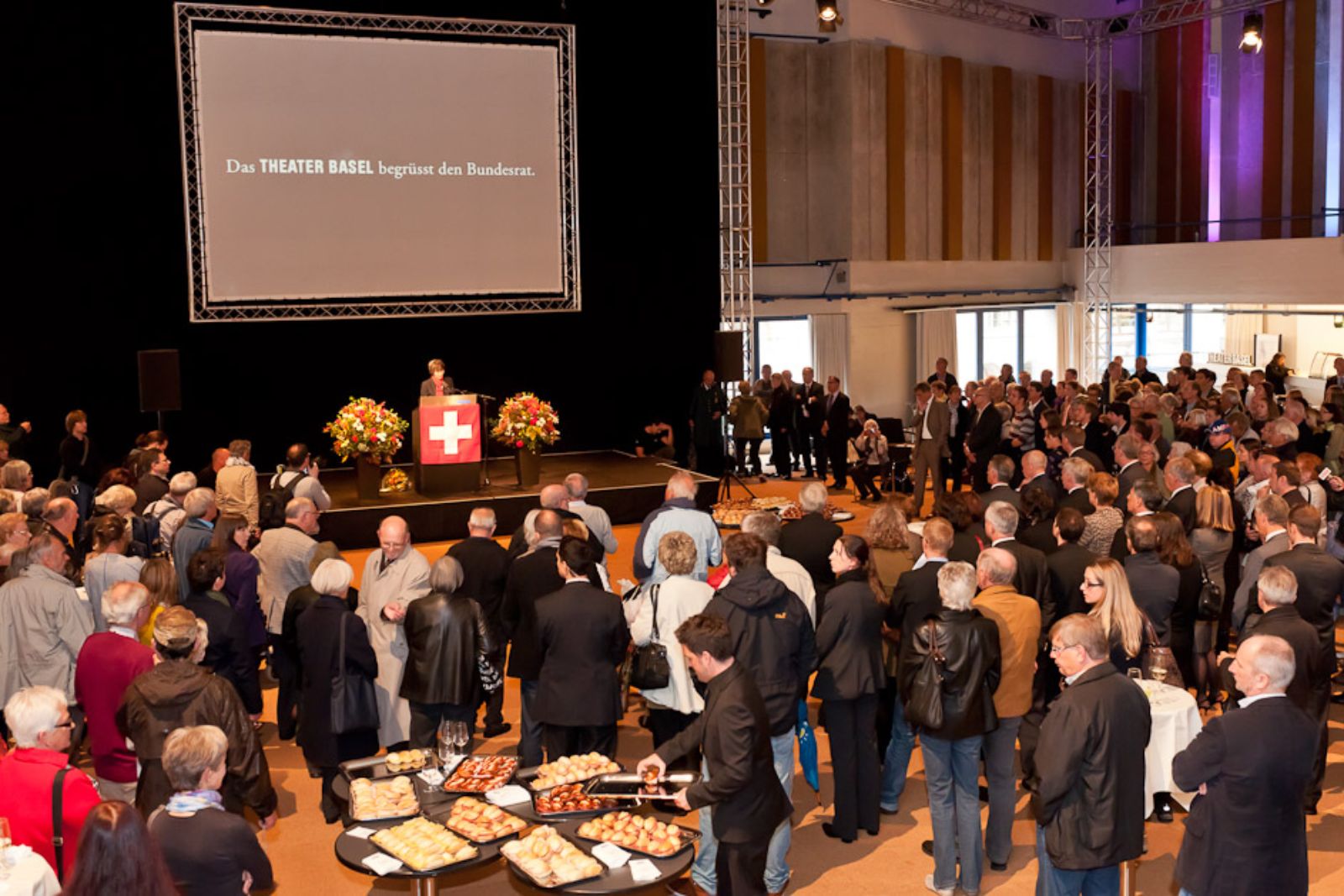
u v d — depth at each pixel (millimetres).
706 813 5121
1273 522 6547
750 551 5375
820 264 20188
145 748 4691
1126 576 5711
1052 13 22828
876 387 20906
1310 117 21500
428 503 12625
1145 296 22047
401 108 14211
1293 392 11102
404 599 6336
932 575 5574
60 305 13352
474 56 14453
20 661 6074
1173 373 15219
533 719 6344
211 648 5887
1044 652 6133
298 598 5969
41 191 13156
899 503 6461
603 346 15914
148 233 13633
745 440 16469
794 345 20234
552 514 6398
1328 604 5996
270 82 13672
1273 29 21891
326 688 5828
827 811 6297
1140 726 4473
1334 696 7656
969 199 21844
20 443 12070
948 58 21219
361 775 5262
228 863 3666
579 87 15297
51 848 4148
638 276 15945
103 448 13680
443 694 5785
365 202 14164
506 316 15391
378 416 12695
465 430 13016
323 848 6023
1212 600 6582
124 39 13336
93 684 5230
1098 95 21500
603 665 5723
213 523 7641
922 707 5148
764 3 16984
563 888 4305
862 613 5684
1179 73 23422
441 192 14477
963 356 22156
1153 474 9273
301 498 7559
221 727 4727
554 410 15797
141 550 8133
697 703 5883
